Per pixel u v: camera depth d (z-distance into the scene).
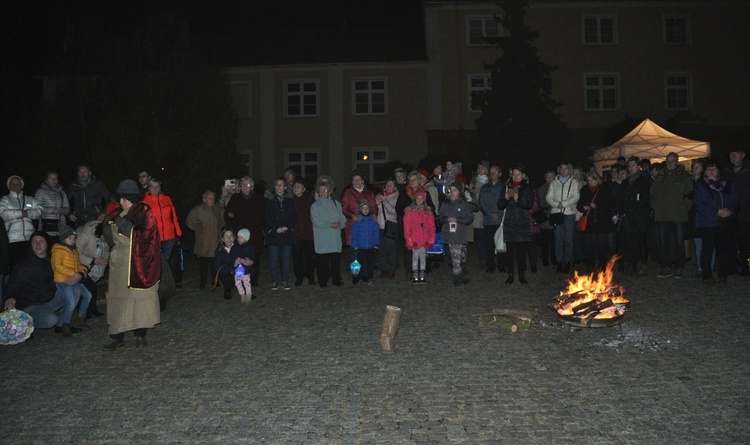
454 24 31.66
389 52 32.59
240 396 6.05
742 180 11.34
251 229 12.16
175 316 9.76
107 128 21.94
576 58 31.88
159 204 11.65
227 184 14.23
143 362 7.29
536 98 28.48
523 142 28.34
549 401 5.68
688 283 11.01
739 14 31.95
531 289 11.09
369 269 12.19
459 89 31.67
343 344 7.80
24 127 23.42
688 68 31.97
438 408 5.59
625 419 5.23
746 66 32.06
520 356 7.04
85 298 9.01
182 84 24.88
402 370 6.68
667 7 31.86
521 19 28.78
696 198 10.80
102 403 5.98
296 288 12.03
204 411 5.70
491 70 29.36
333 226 11.82
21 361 7.46
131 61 25.58
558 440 4.88
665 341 7.41
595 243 12.23
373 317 9.26
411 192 12.38
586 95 31.98
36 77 32.00
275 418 5.48
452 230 11.73
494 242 12.73
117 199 7.80
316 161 32.44
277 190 11.88
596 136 31.91
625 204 12.04
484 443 4.86
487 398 5.79
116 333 7.78
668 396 5.71
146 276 7.72
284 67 32.28
